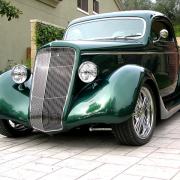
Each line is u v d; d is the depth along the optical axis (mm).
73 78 4773
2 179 3822
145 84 5055
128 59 5320
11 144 5277
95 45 4973
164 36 5945
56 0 16281
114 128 4766
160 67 6059
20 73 5359
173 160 4203
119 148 4816
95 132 5766
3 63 13242
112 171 3922
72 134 5703
